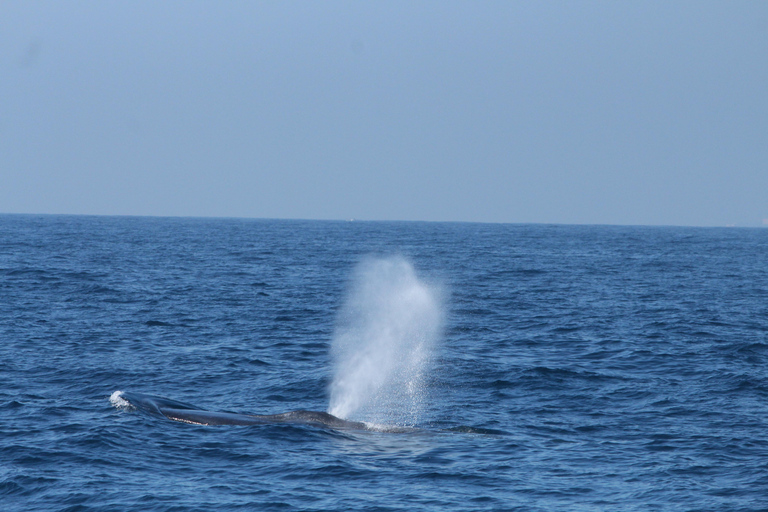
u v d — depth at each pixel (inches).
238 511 2576.3
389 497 2716.5
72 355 5137.8
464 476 2940.5
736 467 3065.9
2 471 2910.9
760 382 4574.3
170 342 5743.1
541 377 4694.9
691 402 4133.9
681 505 2662.4
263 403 4116.6
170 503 2630.4
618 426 3690.9
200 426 3523.6
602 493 2775.6
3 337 5713.6
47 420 3572.8
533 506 2650.1
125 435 3346.5
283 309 7819.9
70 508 2593.5
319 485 2824.8
